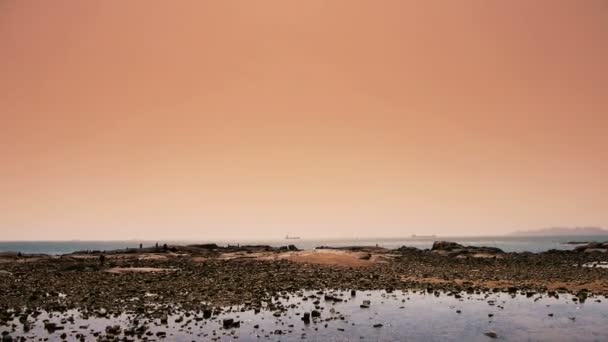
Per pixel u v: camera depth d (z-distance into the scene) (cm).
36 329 1673
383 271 3731
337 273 3538
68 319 1839
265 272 3572
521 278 3256
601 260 5062
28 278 3127
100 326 1725
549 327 1800
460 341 1606
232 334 1634
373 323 1842
